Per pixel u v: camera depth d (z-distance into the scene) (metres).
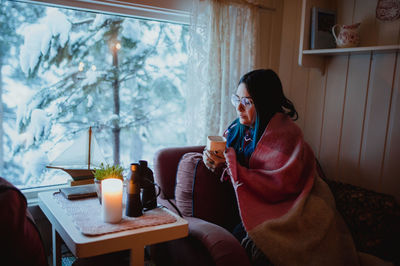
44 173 1.84
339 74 2.07
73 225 1.18
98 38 1.92
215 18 1.93
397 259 1.60
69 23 1.82
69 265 1.70
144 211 1.36
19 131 1.76
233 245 1.27
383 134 1.87
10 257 0.99
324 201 1.49
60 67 1.84
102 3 1.78
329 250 1.36
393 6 1.80
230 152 1.55
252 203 1.44
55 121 1.85
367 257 1.44
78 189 1.50
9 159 1.75
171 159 1.79
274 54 2.38
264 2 2.22
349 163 2.05
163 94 2.21
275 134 1.55
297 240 1.34
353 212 1.69
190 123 1.97
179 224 1.23
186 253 1.41
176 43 2.19
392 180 1.84
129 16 1.93
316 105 2.22
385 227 1.62
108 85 2.00
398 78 1.79
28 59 1.74
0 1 1.64
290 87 2.38
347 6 2.03
